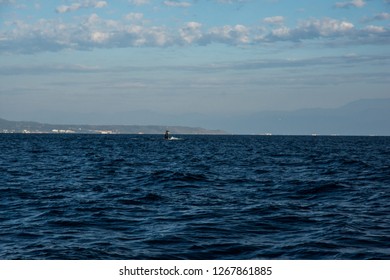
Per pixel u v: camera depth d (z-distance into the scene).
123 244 21.91
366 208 31.36
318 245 21.33
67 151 119.00
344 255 19.84
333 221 26.58
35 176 53.62
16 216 28.80
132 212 30.14
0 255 20.12
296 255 20.03
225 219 27.61
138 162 78.69
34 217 28.42
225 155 103.44
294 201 34.91
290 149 141.25
